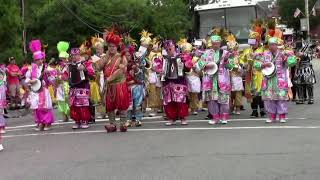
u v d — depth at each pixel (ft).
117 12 129.18
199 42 54.13
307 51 58.90
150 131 41.24
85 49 47.06
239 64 49.57
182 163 28.66
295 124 41.86
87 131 43.52
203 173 26.27
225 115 44.27
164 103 44.80
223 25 81.76
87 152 33.17
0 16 79.61
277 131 38.37
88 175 26.91
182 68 44.01
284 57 42.65
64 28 123.54
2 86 37.24
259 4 85.97
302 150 30.94
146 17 130.72
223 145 33.37
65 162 30.37
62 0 123.34
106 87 41.45
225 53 43.55
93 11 125.08
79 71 45.24
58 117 58.18
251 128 40.50
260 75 47.83
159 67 44.68
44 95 46.06
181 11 138.92
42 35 125.49
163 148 33.30
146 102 53.83
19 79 71.46
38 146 36.83
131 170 27.58
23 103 70.74
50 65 50.67
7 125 54.34
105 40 42.68
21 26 83.15
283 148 31.68
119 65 41.06
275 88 42.75
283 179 24.75
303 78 58.23
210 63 43.60
